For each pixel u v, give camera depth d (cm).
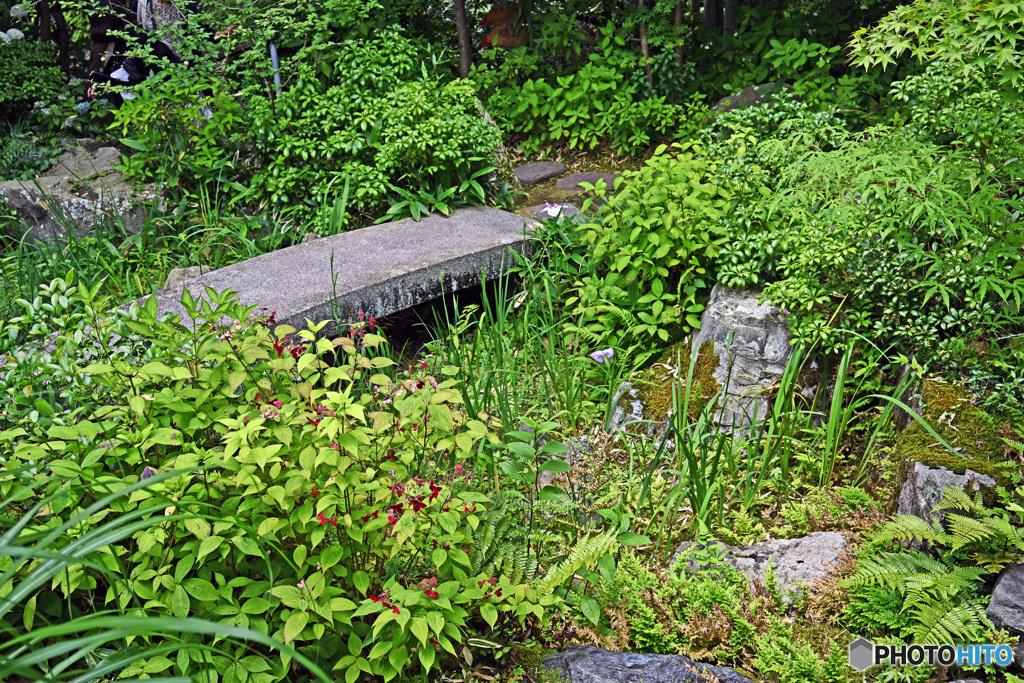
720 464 333
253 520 222
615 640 268
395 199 553
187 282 442
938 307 330
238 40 598
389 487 223
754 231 403
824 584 276
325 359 414
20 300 290
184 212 553
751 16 693
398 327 495
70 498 216
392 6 711
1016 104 353
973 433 297
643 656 253
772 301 362
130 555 221
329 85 616
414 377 267
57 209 547
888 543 282
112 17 664
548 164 682
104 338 274
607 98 695
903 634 252
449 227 516
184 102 561
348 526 216
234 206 570
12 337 286
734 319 367
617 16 729
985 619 248
